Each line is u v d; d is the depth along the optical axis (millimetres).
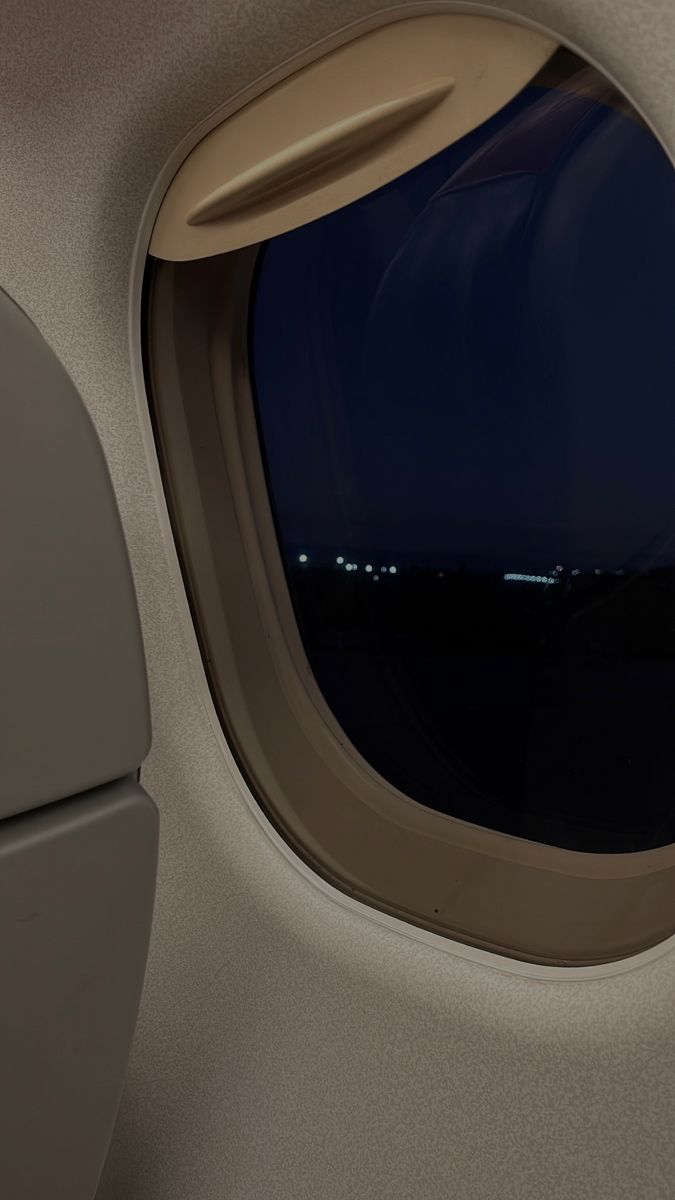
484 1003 1080
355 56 896
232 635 1325
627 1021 975
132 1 906
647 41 698
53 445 662
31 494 653
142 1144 1335
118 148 1008
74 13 940
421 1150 1108
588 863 1135
